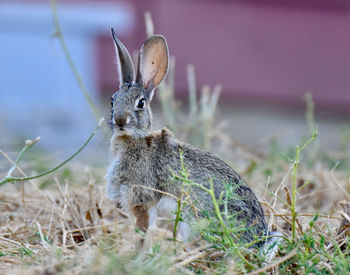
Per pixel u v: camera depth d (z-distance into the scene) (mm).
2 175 11648
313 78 25453
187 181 7465
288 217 8734
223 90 25141
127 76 9898
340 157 12992
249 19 25062
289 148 12516
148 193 9102
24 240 8664
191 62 24812
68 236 9039
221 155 13219
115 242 7906
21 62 25219
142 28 24594
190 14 24609
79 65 25188
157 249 7445
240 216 8336
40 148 14469
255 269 7043
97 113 11969
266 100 25562
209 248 7559
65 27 24797
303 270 7215
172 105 13195
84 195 10297
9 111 22281
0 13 24500
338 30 25266
